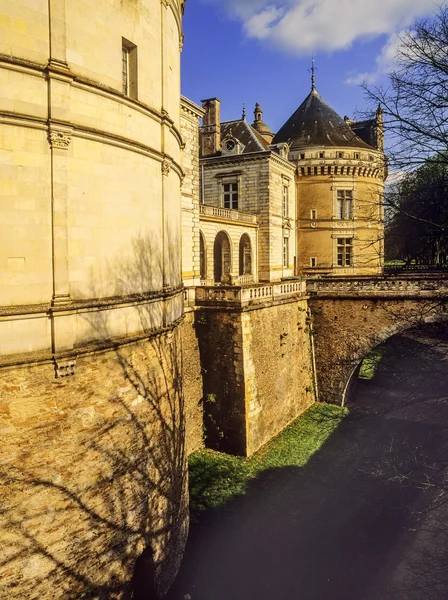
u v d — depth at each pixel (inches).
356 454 786.8
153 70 437.4
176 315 505.4
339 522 612.7
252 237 1412.4
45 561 333.7
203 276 1199.6
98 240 368.5
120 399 385.7
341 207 1596.9
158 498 443.2
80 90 346.3
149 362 426.0
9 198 313.1
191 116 856.3
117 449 384.8
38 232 326.6
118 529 388.2
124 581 395.9
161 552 452.1
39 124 322.3
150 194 431.5
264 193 1417.3
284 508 641.6
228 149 1465.3
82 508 356.2
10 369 313.6
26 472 322.7
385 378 1232.2
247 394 786.8
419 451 751.1
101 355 367.6
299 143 1606.8
